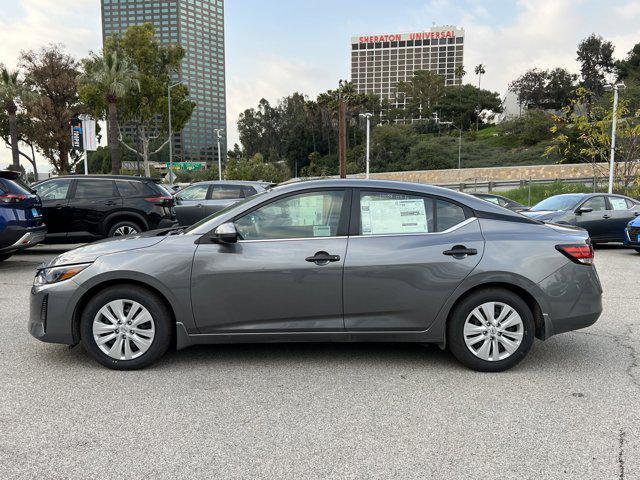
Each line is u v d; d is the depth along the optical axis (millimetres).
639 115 21672
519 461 2793
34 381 3934
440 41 163625
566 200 12906
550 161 61750
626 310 6262
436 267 4016
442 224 4172
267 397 3652
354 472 2684
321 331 4078
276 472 2684
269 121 115812
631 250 12711
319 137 92938
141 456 2842
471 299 4059
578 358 4504
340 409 3457
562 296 4062
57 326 4082
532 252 4059
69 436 3068
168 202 10930
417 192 4223
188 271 4012
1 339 5000
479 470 2703
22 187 8688
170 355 4547
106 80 29781
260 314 4062
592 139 23234
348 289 4027
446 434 3102
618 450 2910
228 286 4020
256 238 4129
